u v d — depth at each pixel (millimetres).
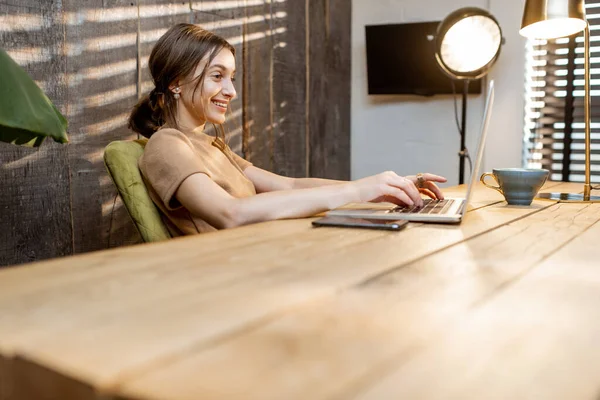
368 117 3367
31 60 1668
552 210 1396
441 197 1557
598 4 2771
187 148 1383
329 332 481
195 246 884
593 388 372
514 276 698
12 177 1639
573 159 2895
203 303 567
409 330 489
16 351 434
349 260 781
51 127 1166
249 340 460
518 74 2926
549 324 510
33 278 670
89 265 745
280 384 374
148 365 407
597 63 2801
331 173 3238
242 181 1673
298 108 2928
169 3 2141
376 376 388
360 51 3352
